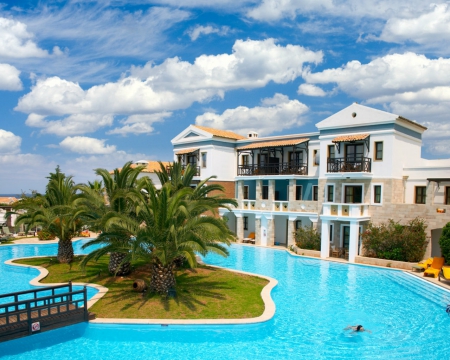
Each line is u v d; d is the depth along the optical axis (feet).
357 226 83.41
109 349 39.78
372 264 80.43
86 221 62.64
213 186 76.07
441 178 81.15
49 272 69.31
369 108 88.99
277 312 51.21
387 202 86.07
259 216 109.70
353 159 93.45
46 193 82.07
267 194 119.65
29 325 40.11
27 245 108.58
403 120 87.61
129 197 53.98
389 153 86.02
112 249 53.16
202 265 75.10
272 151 115.03
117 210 61.72
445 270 62.85
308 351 39.47
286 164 109.60
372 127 88.94
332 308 53.06
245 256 93.61
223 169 127.54
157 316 45.68
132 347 40.29
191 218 54.03
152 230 49.85
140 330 43.60
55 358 37.70
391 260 78.54
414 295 59.67
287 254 96.02
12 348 39.14
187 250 46.37
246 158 127.03
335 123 95.09
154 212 50.06
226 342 41.73
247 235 121.60
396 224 82.48
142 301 50.67
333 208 87.86
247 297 54.08
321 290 62.18
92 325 43.93
